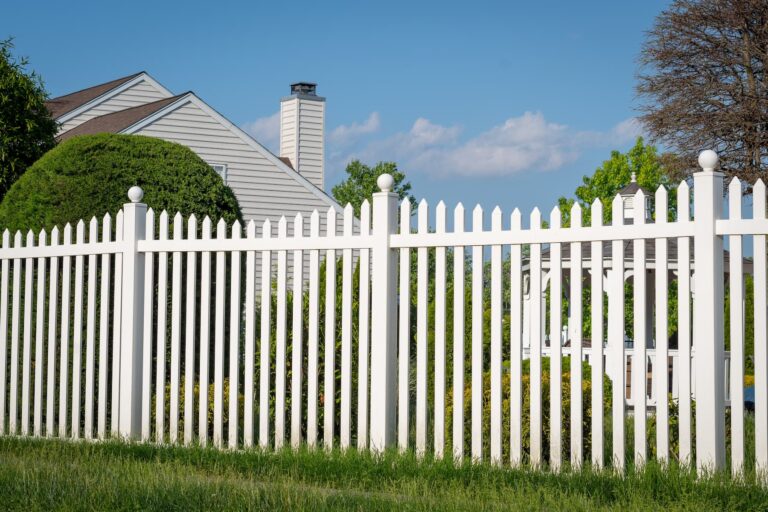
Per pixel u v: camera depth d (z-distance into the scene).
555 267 6.77
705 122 27.81
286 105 30.05
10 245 10.03
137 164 9.96
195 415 9.41
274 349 9.36
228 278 10.07
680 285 6.33
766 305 6.05
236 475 6.79
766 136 27.70
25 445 8.34
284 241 7.86
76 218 9.73
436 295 7.19
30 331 9.33
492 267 6.96
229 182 22.91
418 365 7.26
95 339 9.31
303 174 29.66
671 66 29.00
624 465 6.44
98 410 8.76
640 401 6.43
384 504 5.52
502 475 6.34
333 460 6.90
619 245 6.54
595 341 6.59
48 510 5.54
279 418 7.85
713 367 6.13
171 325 9.27
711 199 6.14
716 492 5.66
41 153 15.53
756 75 28.48
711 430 6.12
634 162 30.81
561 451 7.11
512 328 6.89
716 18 28.17
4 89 14.90
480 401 7.01
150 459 7.53
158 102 23.72
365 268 7.52
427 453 7.07
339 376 9.03
